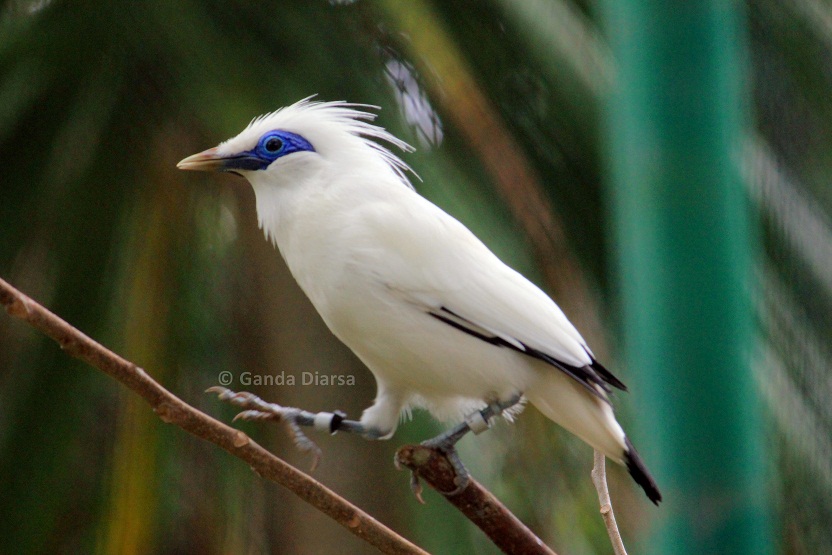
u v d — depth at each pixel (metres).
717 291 4.52
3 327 11.06
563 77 9.53
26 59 10.48
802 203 9.10
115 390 10.89
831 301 8.81
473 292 7.49
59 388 10.45
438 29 9.39
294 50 10.30
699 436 4.49
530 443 11.33
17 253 10.75
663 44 4.56
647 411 4.63
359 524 5.99
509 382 7.53
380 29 10.27
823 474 8.64
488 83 10.14
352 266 7.50
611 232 9.41
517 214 9.27
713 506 4.48
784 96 9.56
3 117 10.57
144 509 10.45
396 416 8.03
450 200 9.59
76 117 10.73
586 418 7.53
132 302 10.76
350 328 7.71
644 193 4.61
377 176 7.96
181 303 11.05
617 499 11.86
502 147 9.18
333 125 8.16
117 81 10.66
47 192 10.72
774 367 8.45
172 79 10.52
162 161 10.94
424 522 10.85
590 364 7.55
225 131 10.05
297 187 8.00
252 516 12.13
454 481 7.06
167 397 5.58
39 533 10.39
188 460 12.02
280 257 11.59
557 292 9.51
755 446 4.52
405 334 7.51
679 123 4.55
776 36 9.59
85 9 10.34
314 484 5.91
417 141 9.88
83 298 10.57
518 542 7.05
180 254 11.09
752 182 8.70
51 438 10.42
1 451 10.38
